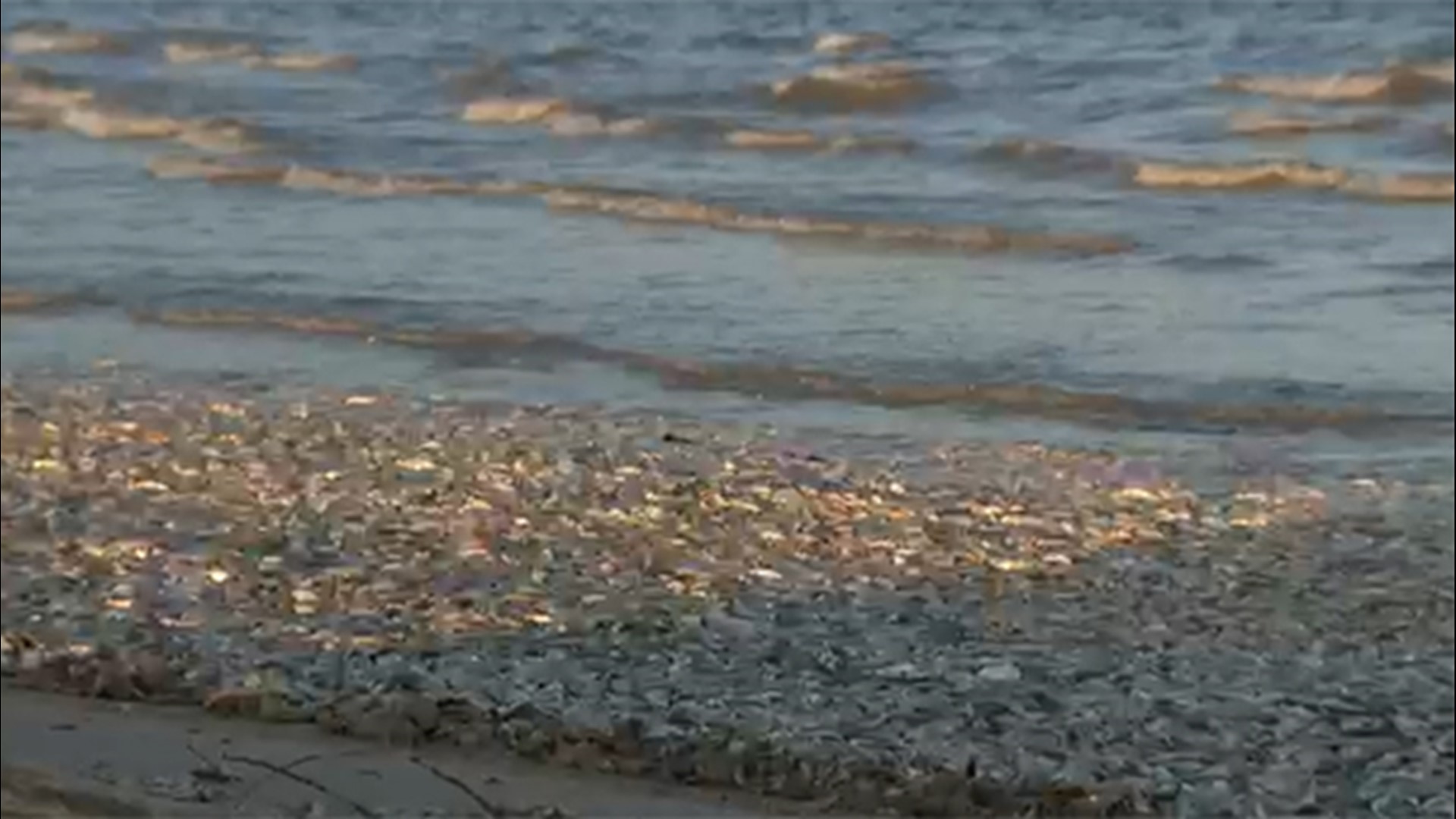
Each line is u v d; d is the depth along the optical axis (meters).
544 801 24.66
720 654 30.31
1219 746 27.53
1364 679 30.02
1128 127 66.19
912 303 49.16
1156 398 43.19
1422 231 53.50
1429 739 27.89
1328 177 58.56
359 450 41.31
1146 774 26.58
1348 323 47.09
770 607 32.50
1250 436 41.28
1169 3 77.62
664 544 35.50
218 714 27.11
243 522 36.72
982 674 29.75
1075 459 40.50
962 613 32.47
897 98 71.62
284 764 25.42
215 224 59.19
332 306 51.09
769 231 55.59
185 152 68.62
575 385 45.34
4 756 25.50
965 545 35.69
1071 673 29.92
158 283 53.44
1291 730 28.09
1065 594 33.50
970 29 79.56
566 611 32.03
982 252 53.09
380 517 36.97
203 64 84.94
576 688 28.56
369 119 73.50
